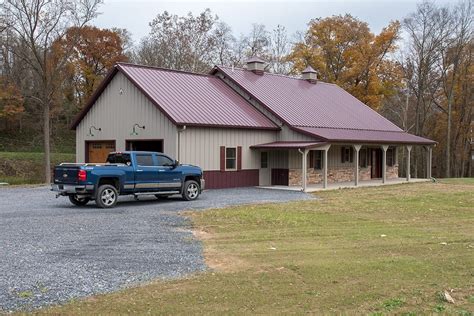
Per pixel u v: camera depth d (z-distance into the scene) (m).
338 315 5.52
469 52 42.94
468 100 44.44
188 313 5.49
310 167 25.91
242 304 5.84
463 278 7.16
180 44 48.06
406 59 44.47
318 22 45.09
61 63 28.77
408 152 29.30
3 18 26.47
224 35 51.03
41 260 7.89
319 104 29.36
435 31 43.22
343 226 12.09
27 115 47.72
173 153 20.58
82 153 25.31
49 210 14.20
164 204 16.08
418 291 6.48
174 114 20.56
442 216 14.14
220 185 22.22
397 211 15.05
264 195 19.45
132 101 22.47
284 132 24.56
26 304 5.70
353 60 44.19
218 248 9.20
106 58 47.41
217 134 22.02
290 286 6.62
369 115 31.91
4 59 39.81
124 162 15.95
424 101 45.53
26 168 38.00
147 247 9.13
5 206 15.06
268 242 9.91
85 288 6.38
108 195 14.99
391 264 7.92
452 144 46.53
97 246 9.12
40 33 27.56
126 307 5.65
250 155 23.62
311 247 9.40
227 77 27.09
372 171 30.88
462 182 28.92
